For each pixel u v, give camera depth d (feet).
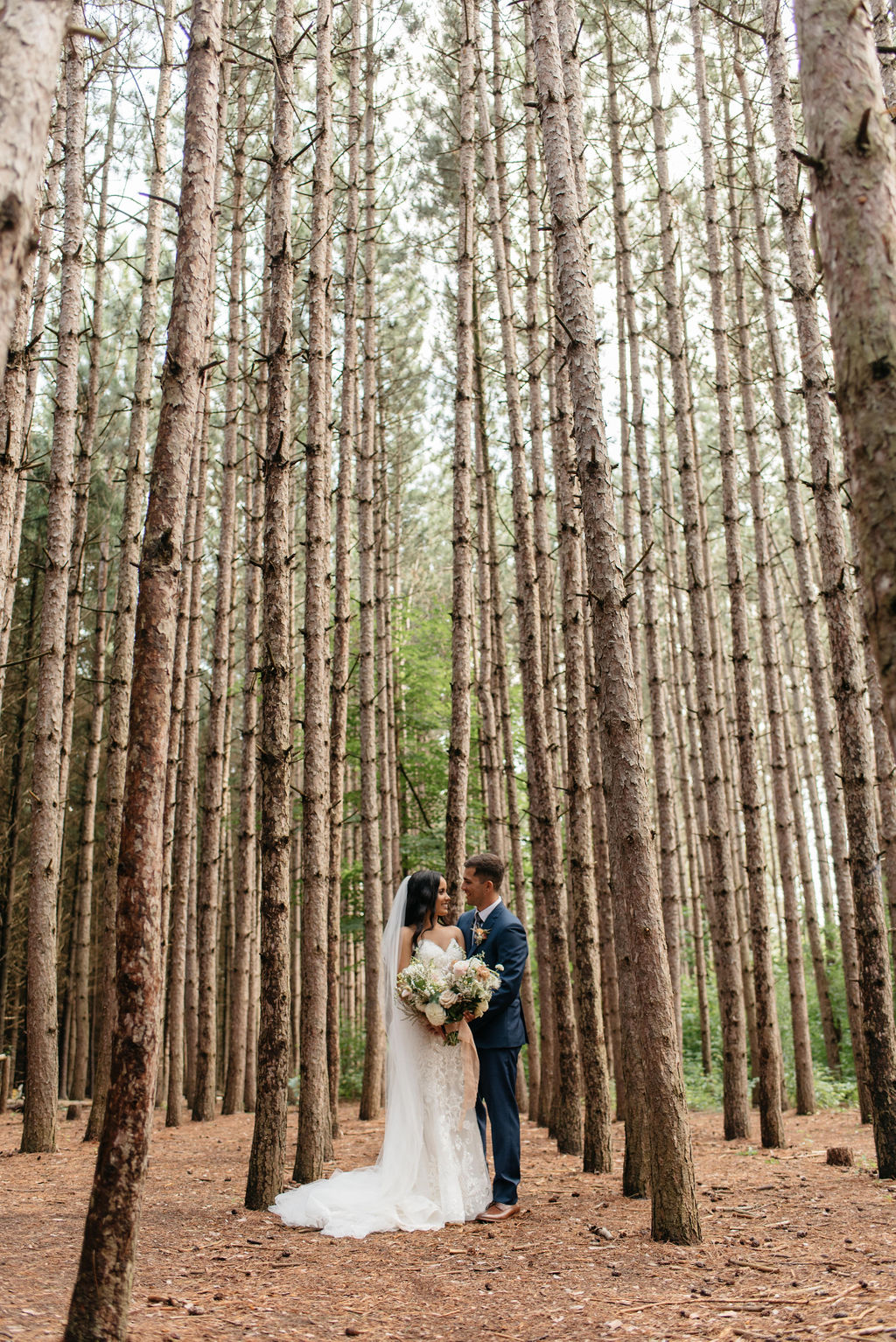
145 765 10.61
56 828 26.68
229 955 59.11
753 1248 13.74
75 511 38.22
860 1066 30.19
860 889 19.83
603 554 16.28
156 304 28.02
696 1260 13.14
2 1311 10.64
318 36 25.49
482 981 17.38
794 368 45.75
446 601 73.56
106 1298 9.34
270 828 17.98
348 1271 13.32
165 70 30.48
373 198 39.42
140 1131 9.77
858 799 19.97
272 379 19.39
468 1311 11.33
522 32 37.04
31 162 8.57
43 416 58.65
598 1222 16.02
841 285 8.34
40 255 29.76
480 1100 18.81
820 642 33.60
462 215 27.45
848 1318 10.03
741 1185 19.31
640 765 15.66
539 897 31.01
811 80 8.80
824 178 8.57
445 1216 16.52
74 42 27.12
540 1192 19.12
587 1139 21.13
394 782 46.52
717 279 29.45
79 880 49.80
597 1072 21.20
